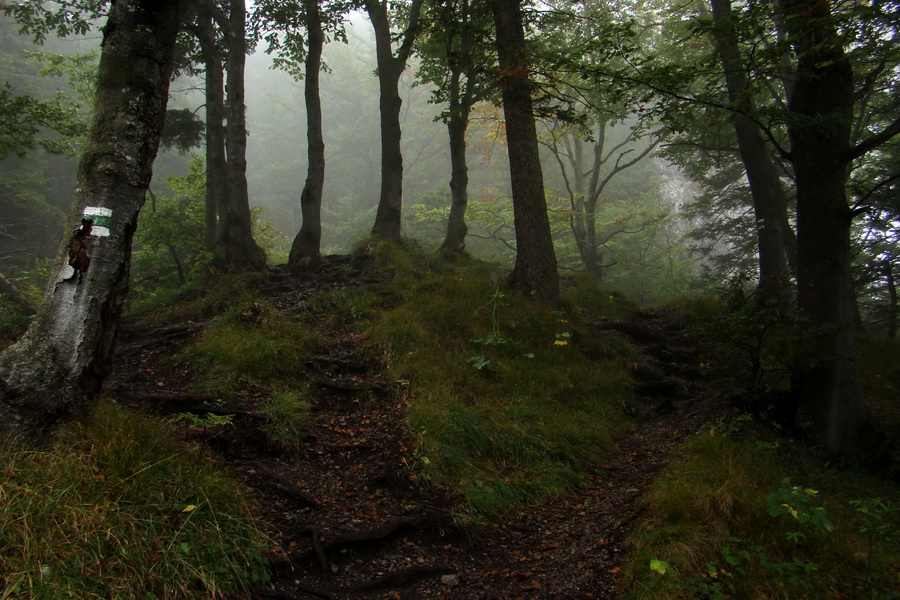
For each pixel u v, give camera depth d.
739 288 8.17
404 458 4.96
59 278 3.59
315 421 5.47
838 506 4.23
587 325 9.38
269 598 3.26
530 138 9.41
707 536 3.74
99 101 3.76
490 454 5.34
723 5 10.52
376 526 4.06
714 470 4.48
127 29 3.80
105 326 3.70
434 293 8.84
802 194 5.96
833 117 5.32
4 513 2.77
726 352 6.59
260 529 3.73
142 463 3.45
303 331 7.23
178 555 3.03
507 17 9.30
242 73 9.91
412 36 11.73
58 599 2.54
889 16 5.56
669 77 5.71
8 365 3.44
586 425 6.16
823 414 5.73
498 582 3.75
